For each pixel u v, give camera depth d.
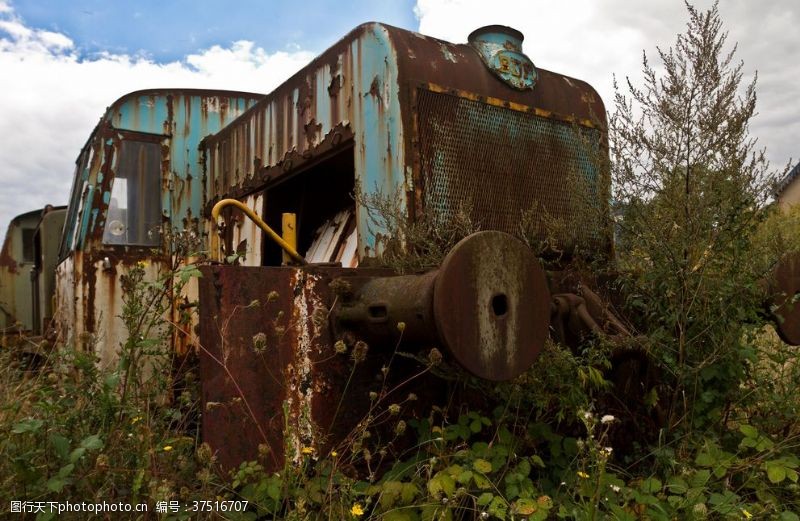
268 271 2.23
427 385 2.49
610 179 3.01
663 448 2.59
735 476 2.54
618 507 2.11
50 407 2.35
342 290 2.25
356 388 2.33
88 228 4.18
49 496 2.21
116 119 4.40
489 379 1.99
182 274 2.19
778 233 3.05
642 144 2.85
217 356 2.11
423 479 2.17
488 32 3.07
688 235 2.74
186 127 4.70
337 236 3.33
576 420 2.67
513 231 2.89
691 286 2.76
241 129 3.99
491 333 2.00
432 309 1.94
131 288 2.61
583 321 2.56
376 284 2.24
